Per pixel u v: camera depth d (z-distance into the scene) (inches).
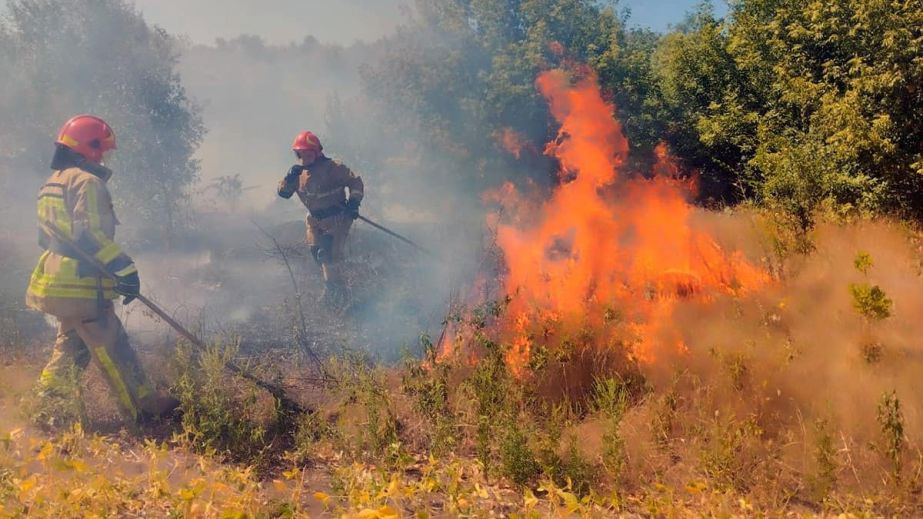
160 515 121.1
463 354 188.7
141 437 158.4
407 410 170.6
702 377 166.4
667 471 139.1
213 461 145.6
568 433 152.3
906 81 358.3
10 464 130.7
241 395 177.3
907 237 292.2
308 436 155.7
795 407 152.4
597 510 124.8
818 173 348.8
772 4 516.4
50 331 226.1
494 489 136.4
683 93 590.9
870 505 123.0
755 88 541.3
